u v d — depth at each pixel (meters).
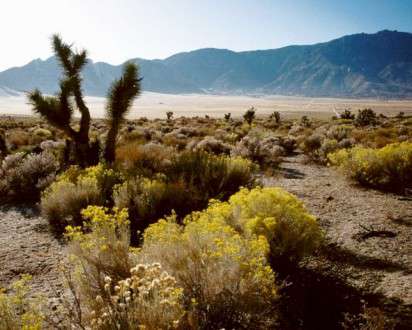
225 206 5.61
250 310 3.48
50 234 6.84
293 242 5.00
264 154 14.91
